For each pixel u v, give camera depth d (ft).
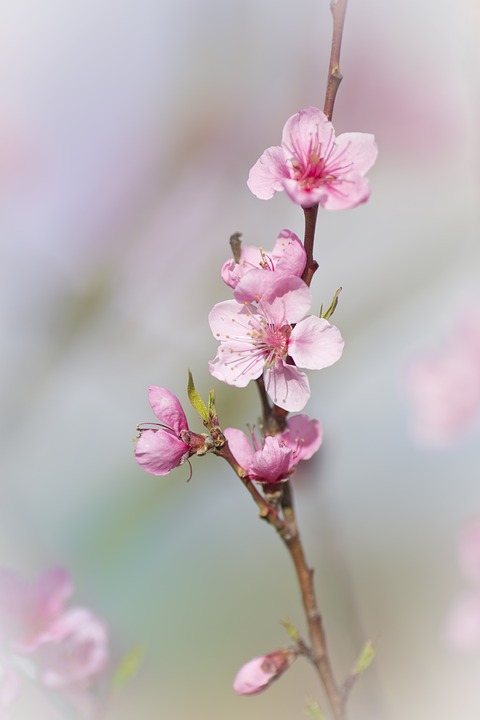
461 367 2.77
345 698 2.08
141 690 3.01
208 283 3.40
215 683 3.30
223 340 2.01
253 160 3.40
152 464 1.98
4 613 2.13
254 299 2.00
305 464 2.64
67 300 3.38
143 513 2.91
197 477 3.01
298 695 3.23
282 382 2.00
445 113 3.12
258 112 3.39
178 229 3.42
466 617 2.58
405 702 3.01
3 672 2.11
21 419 3.27
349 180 1.97
